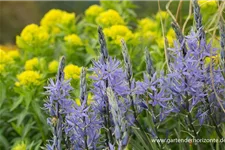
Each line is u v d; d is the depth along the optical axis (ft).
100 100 13.60
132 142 14.56
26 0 59.21
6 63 19.03
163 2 25.18
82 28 25.94
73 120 13.44
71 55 20.79
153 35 21.44
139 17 33.71
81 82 13.21
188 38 14.05
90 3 48.16
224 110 13.47
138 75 19.43
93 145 13.73
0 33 58.65
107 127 13.73
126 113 14.06
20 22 59.00
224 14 17.51
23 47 21.11
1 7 59.57
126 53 13.65
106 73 13.33
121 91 13.52
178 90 13.94
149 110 14.57
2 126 18.24
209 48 13.91
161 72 14.60
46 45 21.18
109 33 19.74
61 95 13.35
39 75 18.07
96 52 21.22
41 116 17.38
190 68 13.78
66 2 49.70
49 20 23.57
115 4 23.73
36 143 16.75
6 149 17.42
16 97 18.86
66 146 13.78
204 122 14.98
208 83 14.15
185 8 24.47
